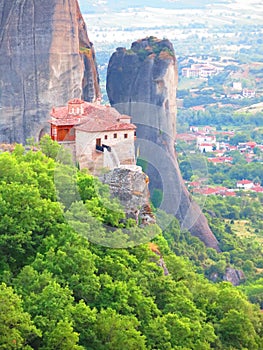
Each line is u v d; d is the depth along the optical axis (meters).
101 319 128.50
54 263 134.12
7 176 146.75
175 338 136.12
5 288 124.75
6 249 137.25
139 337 128.38
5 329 120.12
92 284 133.25
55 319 125.56
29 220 138.62
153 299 140.12
